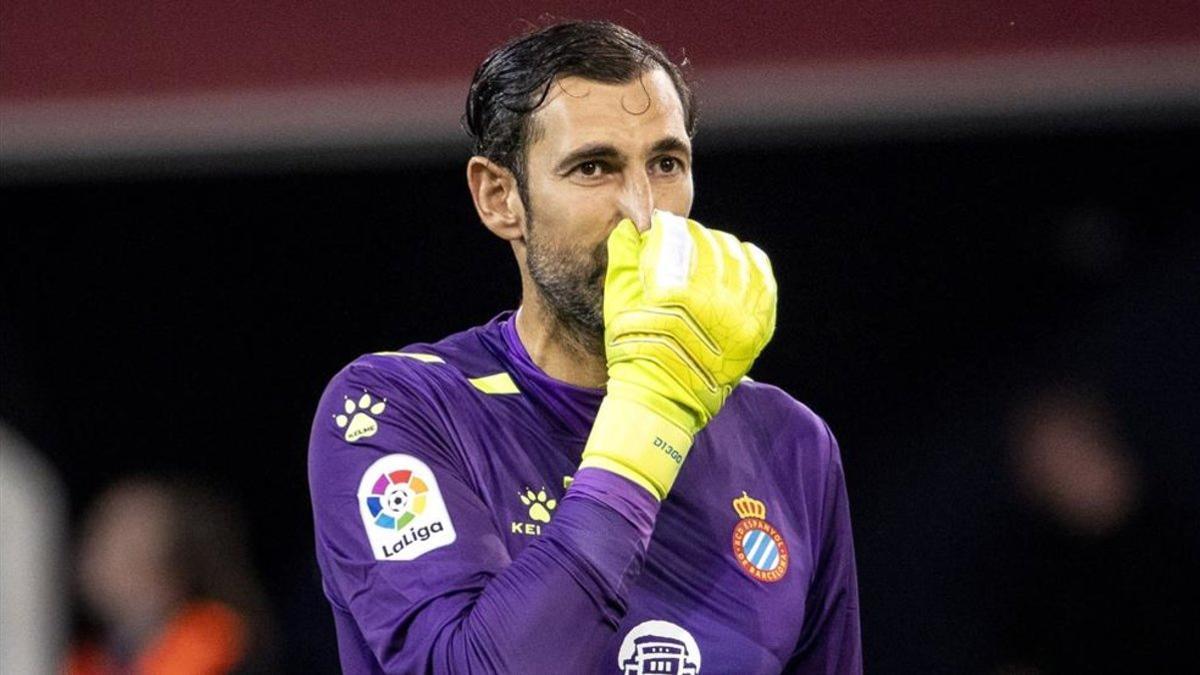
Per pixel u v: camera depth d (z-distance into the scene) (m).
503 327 9.77
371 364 9.45
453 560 8.79
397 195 23.44
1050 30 19.12
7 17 19.20
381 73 19.05
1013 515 21.19
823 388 23.09
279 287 23.88
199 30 19.20
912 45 19.03
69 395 24.09
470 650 8.32
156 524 18.72
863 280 22.84
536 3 18.47
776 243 22.77
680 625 9.16
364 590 8.94
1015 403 22.45
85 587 19.53
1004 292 22.75
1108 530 20.48
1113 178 22.39
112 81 19.23
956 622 20.95
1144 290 22.41
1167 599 20.06
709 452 9.66
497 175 9.51
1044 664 20.33
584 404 9.45
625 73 9.11
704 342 8.82
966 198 22.64
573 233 9.06
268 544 24.28
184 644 18.52
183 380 24.19
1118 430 21.62
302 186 23.58
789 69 18.84
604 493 8.62
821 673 10.03
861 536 22.92
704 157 22.44
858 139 19.50
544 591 8.33
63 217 23.75
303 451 24.27
